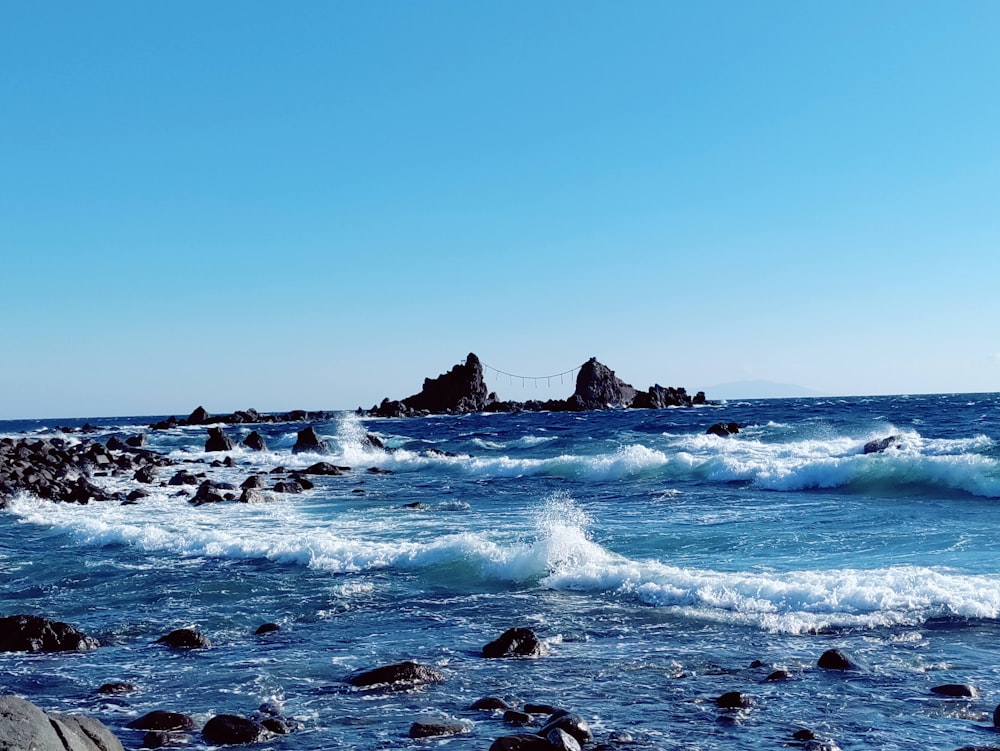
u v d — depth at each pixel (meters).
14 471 35.19
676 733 8.00
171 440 79.38
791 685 9.30
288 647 11.52
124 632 12.56
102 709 9.16
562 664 10.41
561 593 14.14
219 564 17.52
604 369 161.75
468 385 159.75
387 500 28.50
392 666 9.95
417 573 16.03
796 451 35.41
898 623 11.39
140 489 33.25
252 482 32.91
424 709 8.95
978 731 7.80
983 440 31.67
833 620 11.70
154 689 9.83
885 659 10.05
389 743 7.98
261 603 14.15
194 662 10.91
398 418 139.00
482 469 37.81
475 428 86.94
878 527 18.52
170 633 11.96
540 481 32.75
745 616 12.18
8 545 20.83
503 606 13.45
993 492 22.70
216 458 51.31
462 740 7.99
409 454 48.41
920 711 8.38
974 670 9.52
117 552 19.33
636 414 114.56
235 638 12.09
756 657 10.38
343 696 9.42
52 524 23.92
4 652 11.56
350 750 7.82
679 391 162.50
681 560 16.06
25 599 14.95
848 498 23.66
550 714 8.67
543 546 15.80
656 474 31.44
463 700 9.20
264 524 23.05
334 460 47.38
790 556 15.95
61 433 92.12
